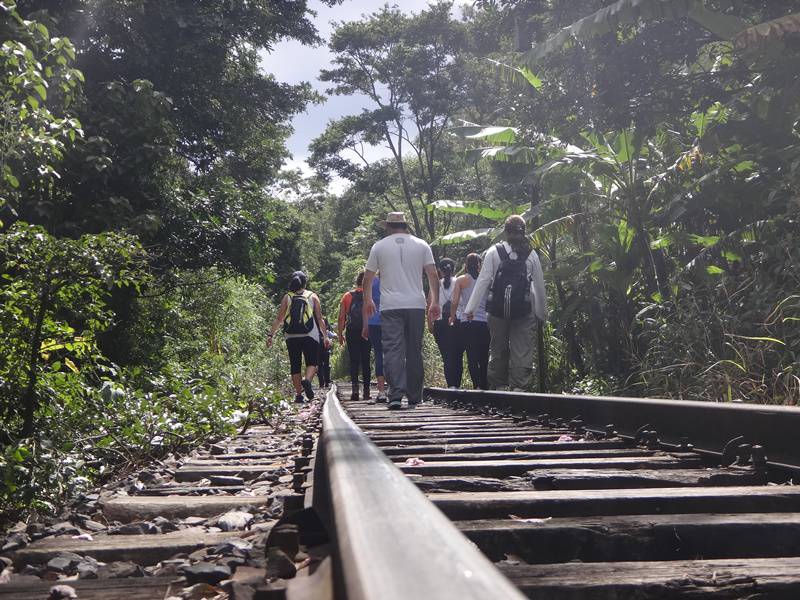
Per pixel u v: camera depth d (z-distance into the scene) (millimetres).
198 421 7641
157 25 16828
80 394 6469
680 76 13070
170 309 17406
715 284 10680
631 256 15344
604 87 12938
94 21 14398
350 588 943
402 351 9156
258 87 22000
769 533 2688
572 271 15820
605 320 16094
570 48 13031
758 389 7145
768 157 12414
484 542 2664
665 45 12586
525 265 9758
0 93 6309
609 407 6086
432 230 47125
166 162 14539
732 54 12867
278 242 38469
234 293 24594
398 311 8945
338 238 79625
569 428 6672
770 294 8883
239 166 23250
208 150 20188
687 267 11859
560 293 17844
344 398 14461
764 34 10078
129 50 15648
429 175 49156
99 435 6133
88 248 6141
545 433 6656
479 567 885
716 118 14219
